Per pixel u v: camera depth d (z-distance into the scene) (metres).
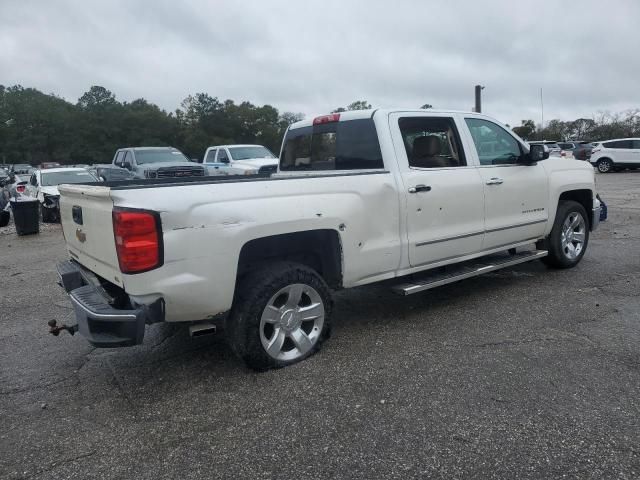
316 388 3.57
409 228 4.57
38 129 95.38
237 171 15.81
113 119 95.25
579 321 4.64
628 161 26.70
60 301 6.12
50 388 3.77
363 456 2.79
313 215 3.88
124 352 4.41
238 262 3.85
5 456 2.92
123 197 3.25
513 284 5.91
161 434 3.09
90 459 2.87
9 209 15.15
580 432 2.91
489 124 5.51
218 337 4.66
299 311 3.94
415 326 4.71
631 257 7.05
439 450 2.81
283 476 2.66
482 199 5.15
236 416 3.26
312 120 5.41
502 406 3.22
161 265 3.28
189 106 91.94
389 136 4.60
